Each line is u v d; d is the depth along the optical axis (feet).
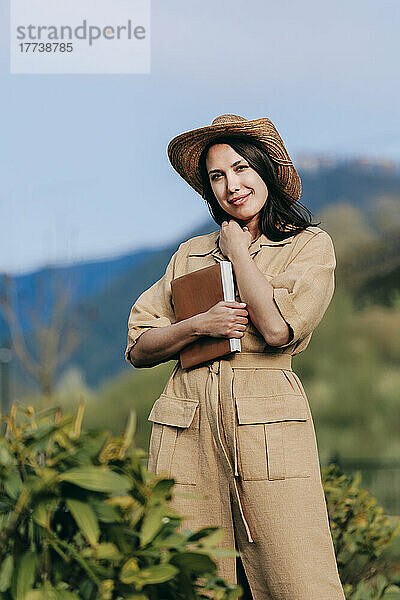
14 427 4.91
